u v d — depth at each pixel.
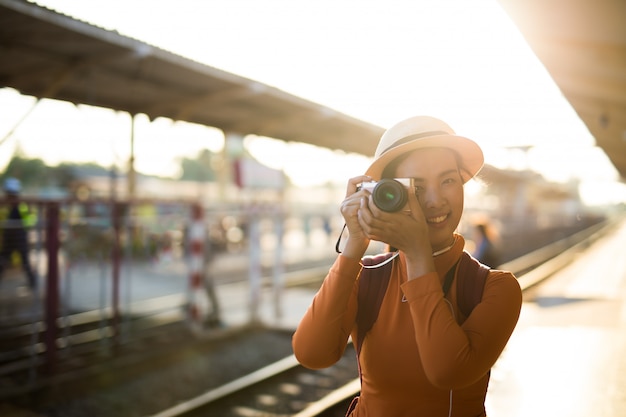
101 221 6.46
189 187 26.97
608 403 4.07
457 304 1.26
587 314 8.22
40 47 6.04
